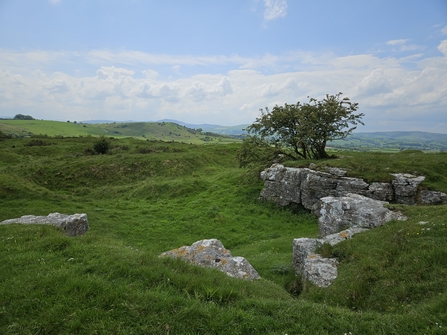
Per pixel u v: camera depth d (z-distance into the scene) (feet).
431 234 30.35
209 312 18.83
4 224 47.52
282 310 19.86
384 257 30.09
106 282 21.70
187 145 257.75
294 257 41.88
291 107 105.81
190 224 78.07
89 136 294.66
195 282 22.88
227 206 92.94
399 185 66.85
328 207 51.52
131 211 89.81
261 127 110.42
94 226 72.18
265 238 69.31
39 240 32.14
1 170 136.46
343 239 39.63
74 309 18.74
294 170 85.46
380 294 25.08
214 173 159.74
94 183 145.69
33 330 17.15
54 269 24.13
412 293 23.29
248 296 23.53
